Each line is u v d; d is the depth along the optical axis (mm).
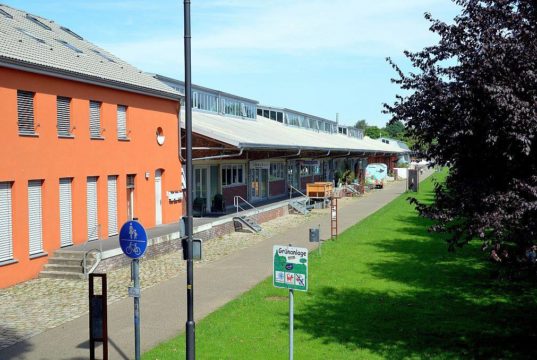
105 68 23516
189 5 10141
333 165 64375
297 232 29828
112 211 23312
